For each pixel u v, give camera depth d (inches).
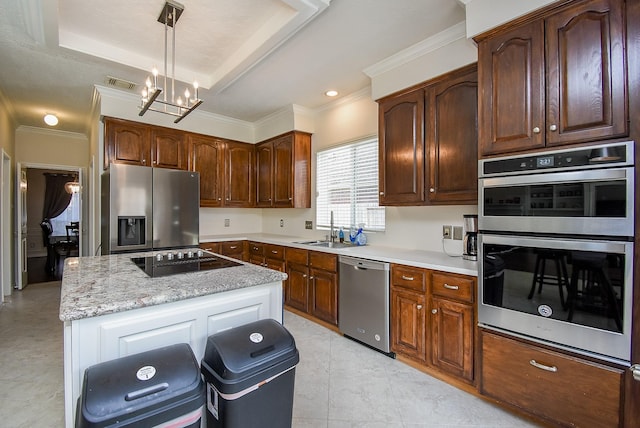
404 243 117.7
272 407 50.4
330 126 149.0
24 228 191.0
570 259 58.3
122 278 63.6
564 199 58.9
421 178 97.8
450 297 81.2
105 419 35.4
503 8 66.1
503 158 67.3
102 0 77.1
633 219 52.0
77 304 47.1
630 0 52.4
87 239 197.8
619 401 53.6
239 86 125.6
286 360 51.1
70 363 45.4
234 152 171.9
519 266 65.2
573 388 58.5
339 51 98.1
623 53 53.0
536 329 63.1
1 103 140.8
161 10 81.4
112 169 118.9
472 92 85.6
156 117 142.8
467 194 86.7
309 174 159.3
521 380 65.3
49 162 192.7
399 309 94.0
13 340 110.8
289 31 83.0
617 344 53.7
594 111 55.9
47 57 99.5
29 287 183.5
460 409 73.1
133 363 42.6
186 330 55.4
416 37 90.7
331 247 124.7
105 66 106.0
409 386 82.4
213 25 88.0
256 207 178.7
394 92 104.0
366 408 73.4
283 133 158.2
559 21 59.9
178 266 76.4
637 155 51.6
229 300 60.4
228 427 46.4
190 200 140.0
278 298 67.2
